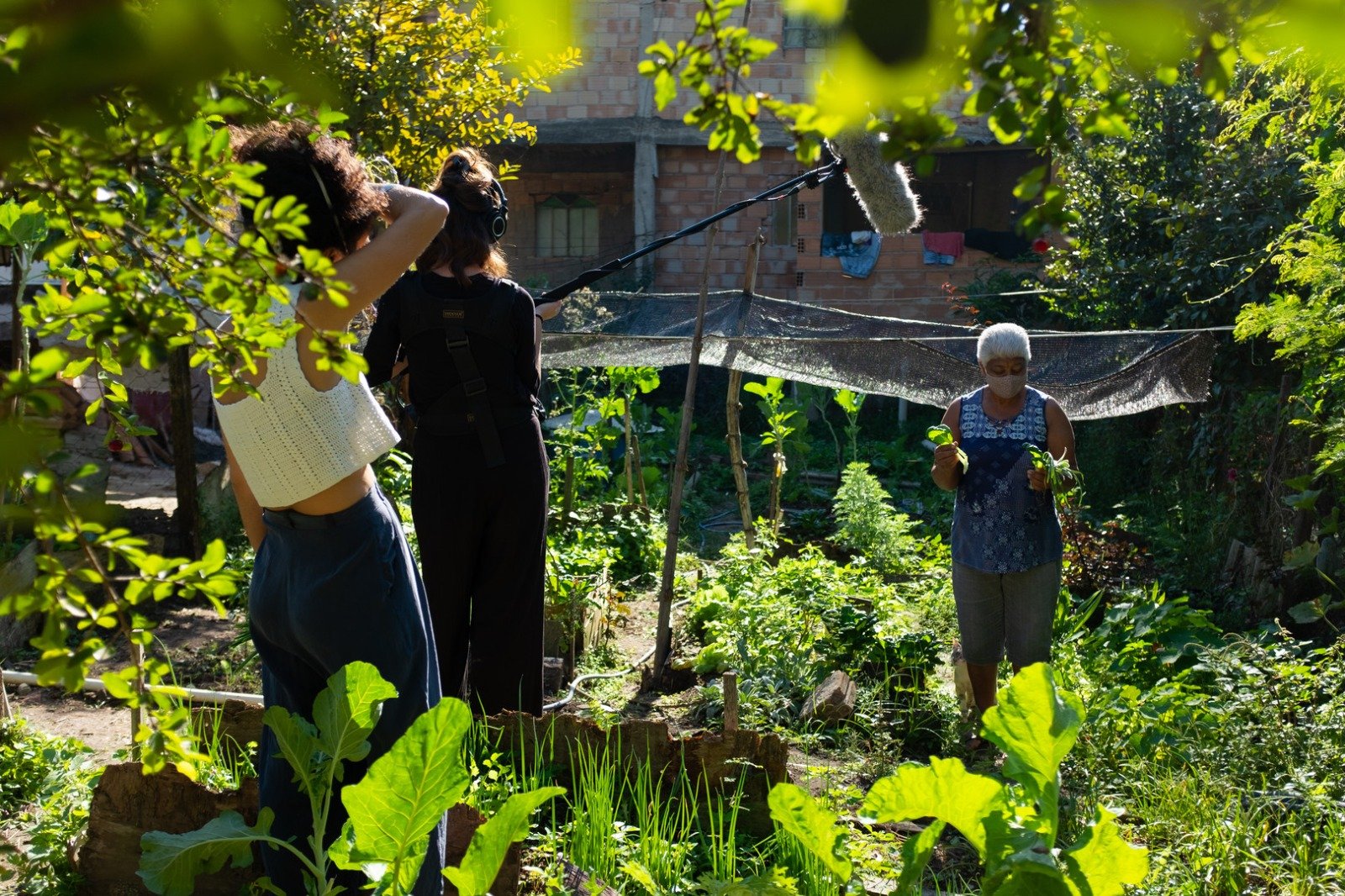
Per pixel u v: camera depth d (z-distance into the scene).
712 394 17.31
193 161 1.18
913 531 12.18
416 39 6.43
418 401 4.21
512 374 4.21
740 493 7.90
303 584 2.53
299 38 0.64
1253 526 8.59
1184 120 11.17
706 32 1.08
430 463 4.18
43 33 0.58
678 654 6.52
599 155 19.84
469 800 3.29
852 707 5.38
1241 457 8.84
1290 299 6.11
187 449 8.12
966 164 19.03
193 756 1.61
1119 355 7.43
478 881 2.20
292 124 1.27
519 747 3.78
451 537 4.16
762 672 5.80
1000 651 5.19
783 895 2.58
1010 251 18.62
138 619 1.30
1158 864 3.57
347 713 2.39
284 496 2.49
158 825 3.14
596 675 6.09
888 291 18.91
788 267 18.97
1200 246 10.80
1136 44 0.72
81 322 1.46
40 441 1.05
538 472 4.25
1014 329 5.02
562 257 20.03
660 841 3.33
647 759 3.70
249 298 1.25
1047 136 1.07
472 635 4.28
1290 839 3.84
